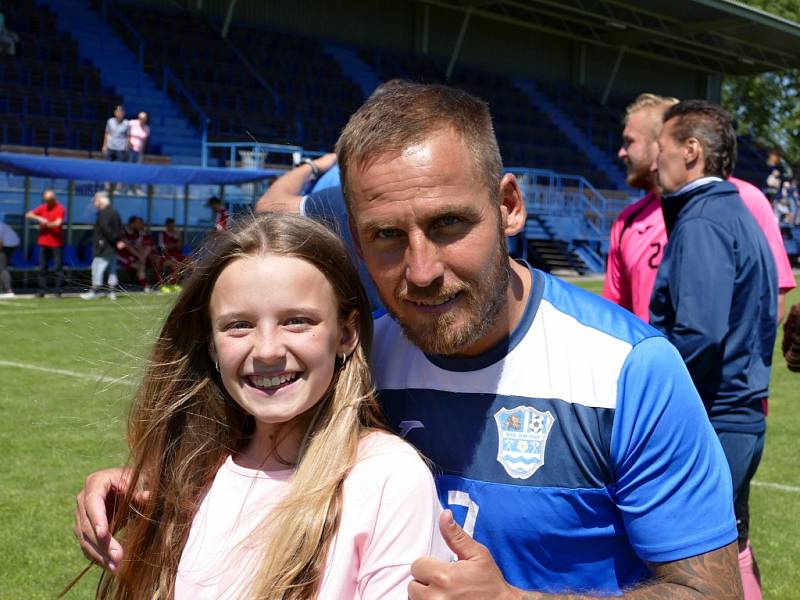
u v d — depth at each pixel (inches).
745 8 1290.6
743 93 2087.8
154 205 804.0
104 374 105.8
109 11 1074.7
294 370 73.0
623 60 1608.0
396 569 68.2
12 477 229.3
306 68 1209.4
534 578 74.5
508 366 74.8
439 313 69.6
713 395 130.4
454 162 67.1
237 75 1125.1
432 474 76.4
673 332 129.1
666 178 142.9
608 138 1471.5
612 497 72.4
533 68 1491.1
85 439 264.5
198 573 74.9
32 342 448.5
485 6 1316.4
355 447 73.8
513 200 74.8
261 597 68.6
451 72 1336.1
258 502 75.8
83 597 160.4
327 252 74.1
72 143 901.2
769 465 269.1
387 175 67.4
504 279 70.9
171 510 80.2
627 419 70.7
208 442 82.3
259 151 884.0
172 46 1087.6
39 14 1010.1
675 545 69.2
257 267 72.9
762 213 175.2
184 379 83.3
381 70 1298.0
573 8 1282.0
